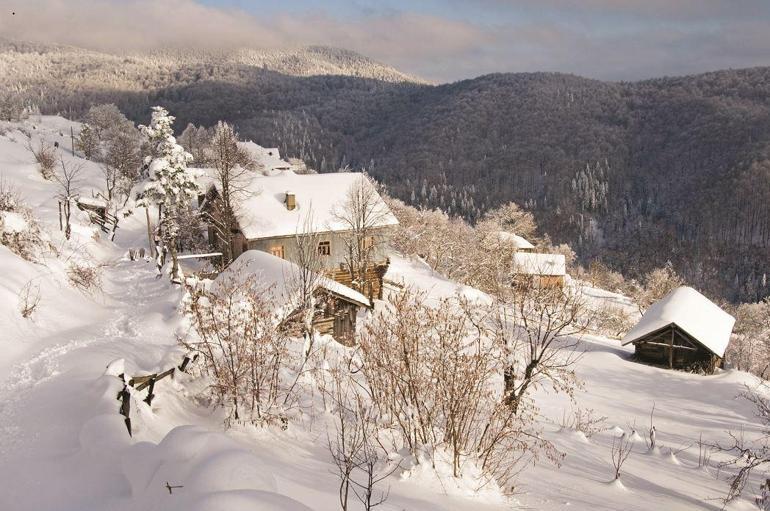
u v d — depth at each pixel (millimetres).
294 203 37938
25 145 74250
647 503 11492
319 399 13586
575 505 10234
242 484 5797
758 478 17141
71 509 6426
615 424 21453
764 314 65062
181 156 44469
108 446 7641
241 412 11336
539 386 24281
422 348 11305
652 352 38125
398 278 46906
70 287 19875
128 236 49938
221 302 12422
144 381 10836
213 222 43375
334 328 23219
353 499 7840
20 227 20797
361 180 41312
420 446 10500
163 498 5723
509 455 12805
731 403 29281
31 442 8438
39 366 12477
